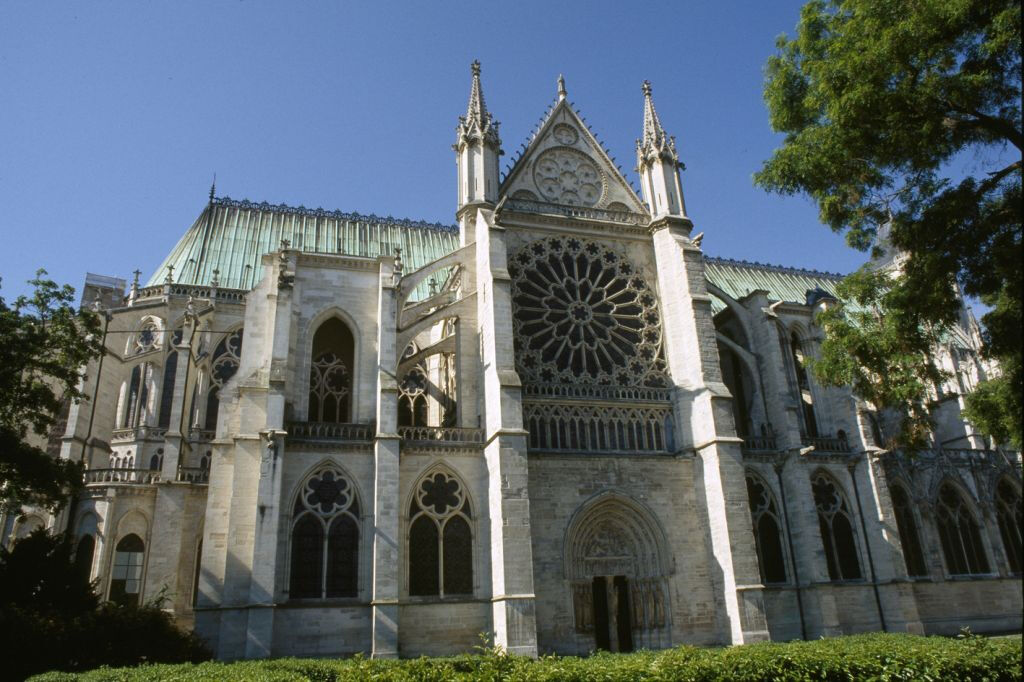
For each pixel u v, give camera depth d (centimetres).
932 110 2611
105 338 5988
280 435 4247
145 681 2095
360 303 4997
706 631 4609
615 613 4628
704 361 5116
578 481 4738
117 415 6362
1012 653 2309
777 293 8481
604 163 5988
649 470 4922
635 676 1986
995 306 3039
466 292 5231
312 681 2333
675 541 4794
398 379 4791
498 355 4678
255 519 4303
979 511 6412
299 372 4747
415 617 4194
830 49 2817
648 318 5522
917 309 2805
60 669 3102
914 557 5969
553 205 5625
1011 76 2564
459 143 5722
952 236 2631
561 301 5366
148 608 3781
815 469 5572
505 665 2045
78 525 5119
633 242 5731
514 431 4447
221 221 7325
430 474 4553
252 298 4984
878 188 2941
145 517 5247
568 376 5112
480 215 5231
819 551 5078
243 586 4166
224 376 6444
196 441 5953
